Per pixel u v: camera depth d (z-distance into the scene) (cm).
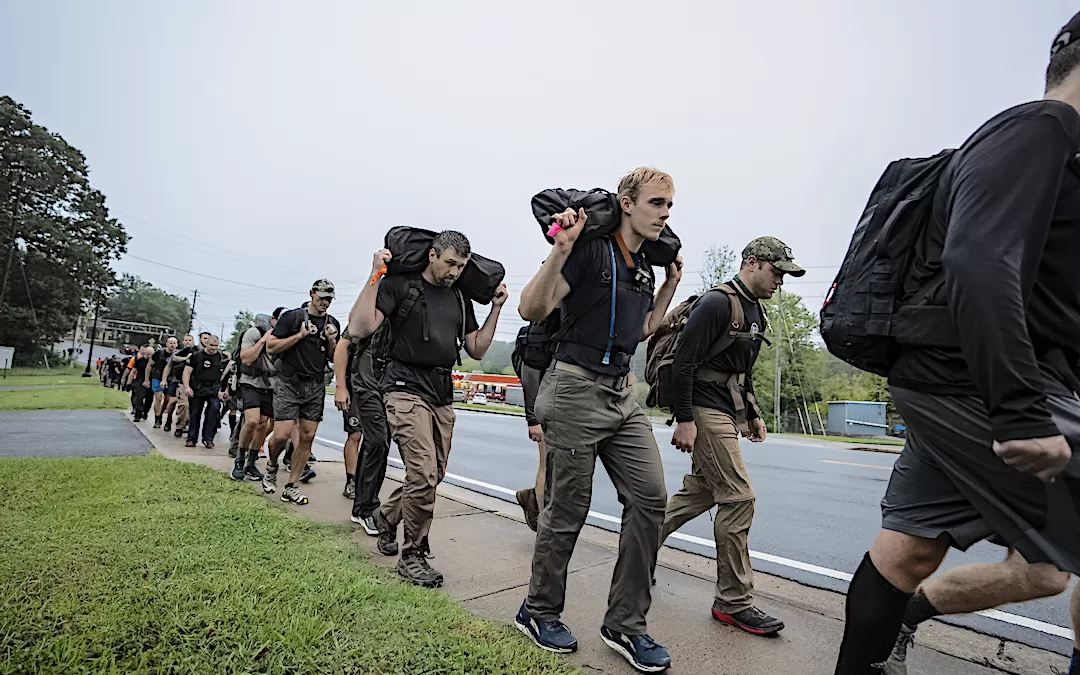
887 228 166
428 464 323
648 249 273
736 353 302
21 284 5544
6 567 273
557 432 252
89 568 280
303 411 500
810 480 873
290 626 229
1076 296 146
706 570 380
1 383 3519
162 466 574
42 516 366
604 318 251
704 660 249
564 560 254
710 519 554
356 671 208
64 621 225
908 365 162
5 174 5288
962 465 153
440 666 215
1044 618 329
